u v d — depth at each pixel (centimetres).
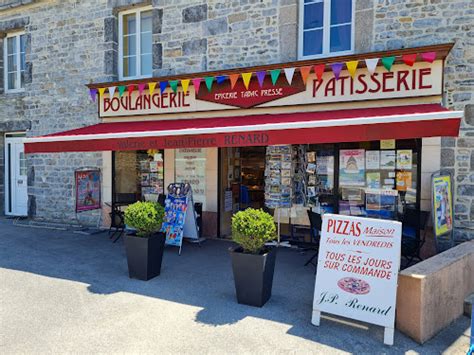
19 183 1135
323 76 679
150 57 902
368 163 693
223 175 853
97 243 789
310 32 735
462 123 612
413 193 655
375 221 398
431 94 606
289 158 746
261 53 756
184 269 611
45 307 453
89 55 939
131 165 914
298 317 429
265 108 734
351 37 699
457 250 487
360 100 655
